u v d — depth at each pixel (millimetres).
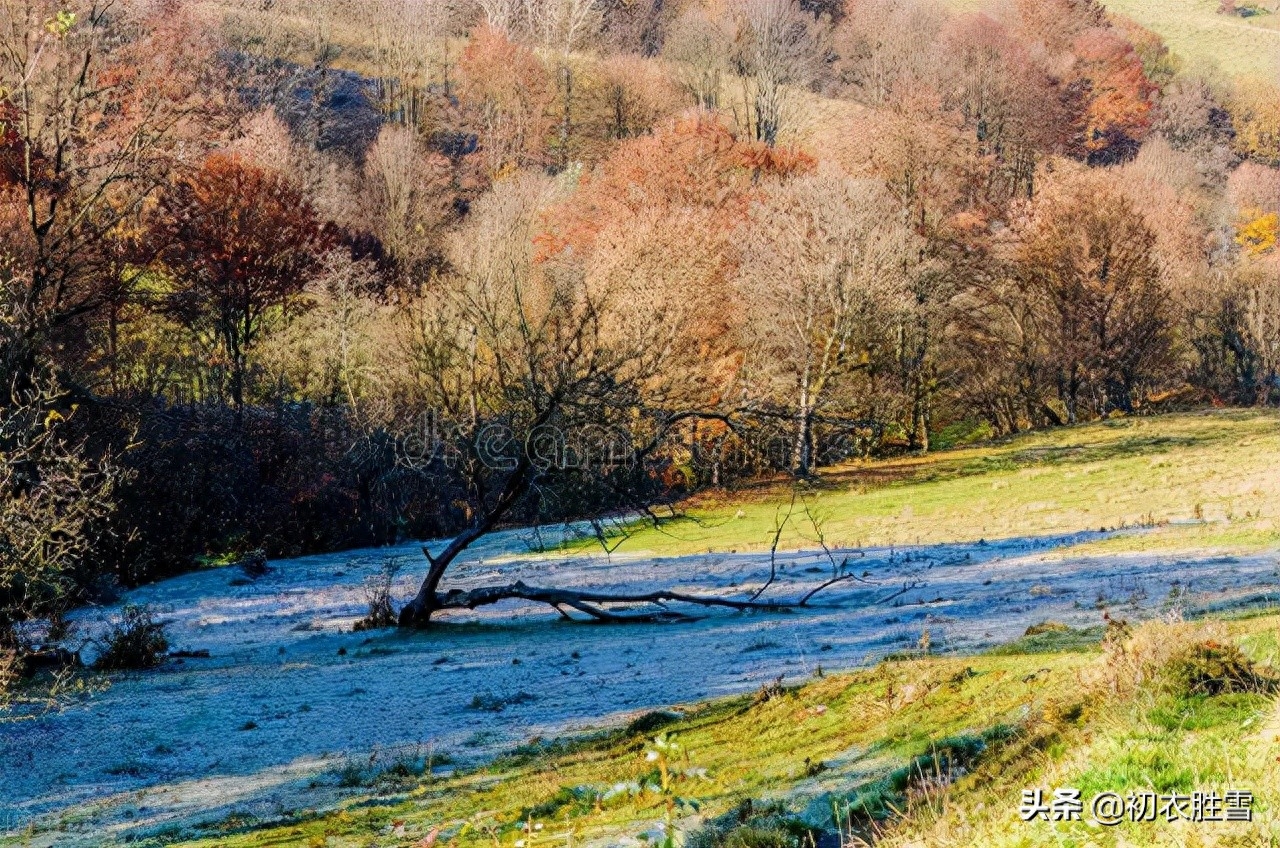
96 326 46781
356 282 57219
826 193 54125
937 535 36125
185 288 51719
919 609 20391
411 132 97500
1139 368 63469
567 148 112750
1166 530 27984
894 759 9102
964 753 8586
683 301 48031
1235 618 11609
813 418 31594
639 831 8391
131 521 41312
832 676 13070
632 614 25938
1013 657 11781
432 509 53844
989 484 45312
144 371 52406
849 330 52531
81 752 15688
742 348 53719
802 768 9680
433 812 10719
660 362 35688
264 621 31141
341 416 52094
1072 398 63250
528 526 50812
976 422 71438
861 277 51562
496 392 35500
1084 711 8141
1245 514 29641
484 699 16828
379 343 50656
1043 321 63469
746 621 23047
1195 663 7602
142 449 43344
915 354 59844
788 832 7824
